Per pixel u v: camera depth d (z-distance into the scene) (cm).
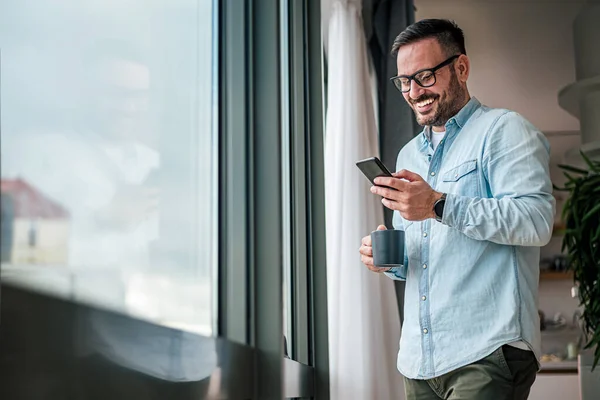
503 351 168
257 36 129
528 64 500
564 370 428
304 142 225
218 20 127
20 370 50
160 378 77
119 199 76
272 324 122
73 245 64
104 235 71
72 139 65
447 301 176
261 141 126
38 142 58
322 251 222
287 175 224
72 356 58
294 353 217
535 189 171
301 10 230
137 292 81
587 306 327
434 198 172
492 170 179
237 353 109
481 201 170
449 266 178
